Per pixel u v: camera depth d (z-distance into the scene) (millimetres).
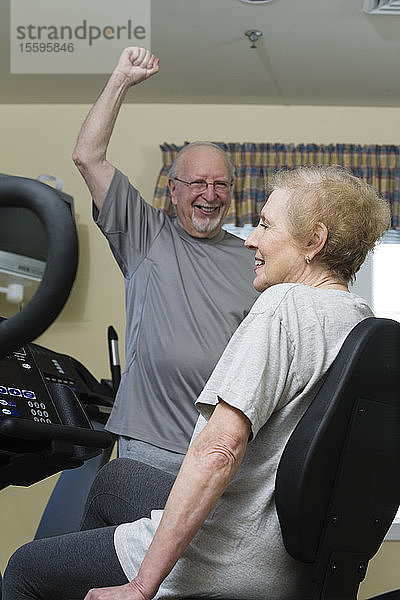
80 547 1504
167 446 2479
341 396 1344
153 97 4480
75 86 4316
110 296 4391
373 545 1502
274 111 4594
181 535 1289
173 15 3635
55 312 720
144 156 4523
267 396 1339
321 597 1390
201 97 4488
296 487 1319
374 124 4617
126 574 1424
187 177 2877
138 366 2602
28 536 4137
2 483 1483
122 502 1738
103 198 2678
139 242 2740
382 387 1418
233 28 3740
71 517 2471
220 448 1305
